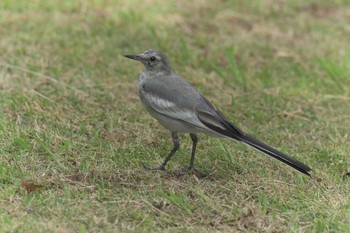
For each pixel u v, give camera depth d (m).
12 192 10.57
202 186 11.32
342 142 13.31
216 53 18.00
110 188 11.05
